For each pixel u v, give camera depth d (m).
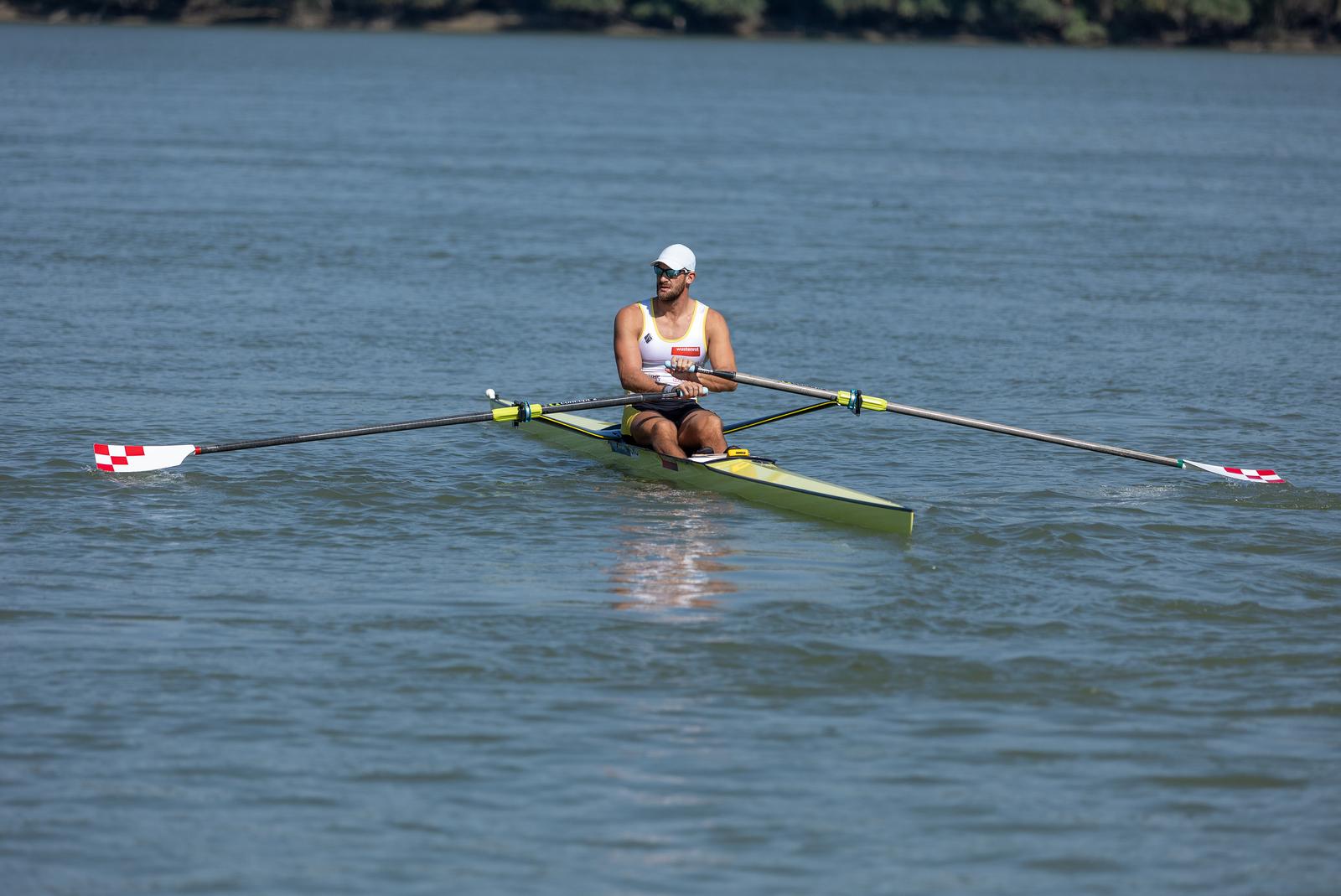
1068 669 28.33
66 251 84.62
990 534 37.38
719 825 22.11
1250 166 168.25
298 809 22.34
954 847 21.62
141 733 24.73
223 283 76.25
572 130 196.50
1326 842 21.89
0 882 20.23
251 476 41.88
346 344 61.94
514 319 69.25
